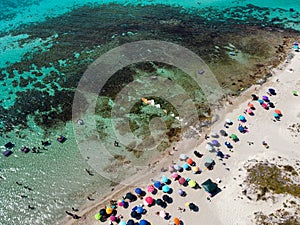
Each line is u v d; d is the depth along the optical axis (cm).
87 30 6019
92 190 2897
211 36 5544
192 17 6444
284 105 3803
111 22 6328
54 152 3306
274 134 3384
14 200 2845
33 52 5325
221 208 2642
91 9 7181
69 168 3120
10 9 7444
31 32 6106
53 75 4622
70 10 7188
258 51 4994
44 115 3825
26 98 4150
